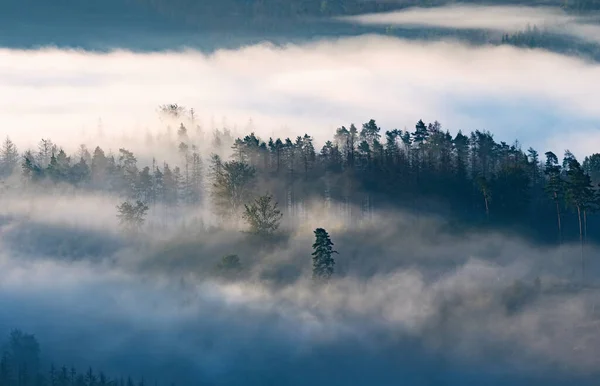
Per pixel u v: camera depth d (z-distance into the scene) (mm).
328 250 141375
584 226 158500
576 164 147875
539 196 173500
